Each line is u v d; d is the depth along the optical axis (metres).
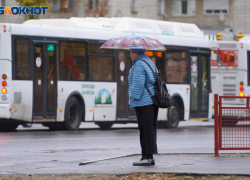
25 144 31.55
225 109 26.28
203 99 53.06
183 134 41.97
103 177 19.53
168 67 49.84
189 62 51.72
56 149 29.48
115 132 42.53
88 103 44.88
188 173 20.09
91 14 107.50
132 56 22.39
